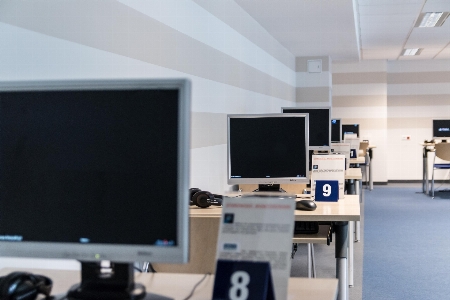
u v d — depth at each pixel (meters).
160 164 1.24
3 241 1.29
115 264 1.31
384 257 5.02
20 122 1.30
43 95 1.29
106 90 1.27
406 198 9.66
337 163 3.28
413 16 7.46
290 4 5.32
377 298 3.74
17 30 2.01
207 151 4.01
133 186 1.25
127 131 1.25
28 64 2.06
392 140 12.44
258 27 6.16
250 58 5.65
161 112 1.24
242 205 1.31
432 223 6.90
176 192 1.23
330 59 9.39
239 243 1.28
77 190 1.27
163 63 3.20
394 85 12.36
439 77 12.19
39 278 1.34
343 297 2.85
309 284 1.47
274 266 1.24
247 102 5.46
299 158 3.43
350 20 6.14
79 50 2.37
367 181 12.09
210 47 4.14
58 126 1.28
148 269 2.04
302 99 9.22
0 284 1.26
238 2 5.06
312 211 2.82
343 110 12.17
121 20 2.70
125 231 1.25
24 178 1.29
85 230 1.26
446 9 7.04
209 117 4.08
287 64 8.34
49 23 2.17
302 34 6.98
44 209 1.28
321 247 5.50
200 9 3.89
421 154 12.36
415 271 4.47
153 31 3.07
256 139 3.46
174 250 1.22
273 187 3.55
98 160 1.26
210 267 2.09
